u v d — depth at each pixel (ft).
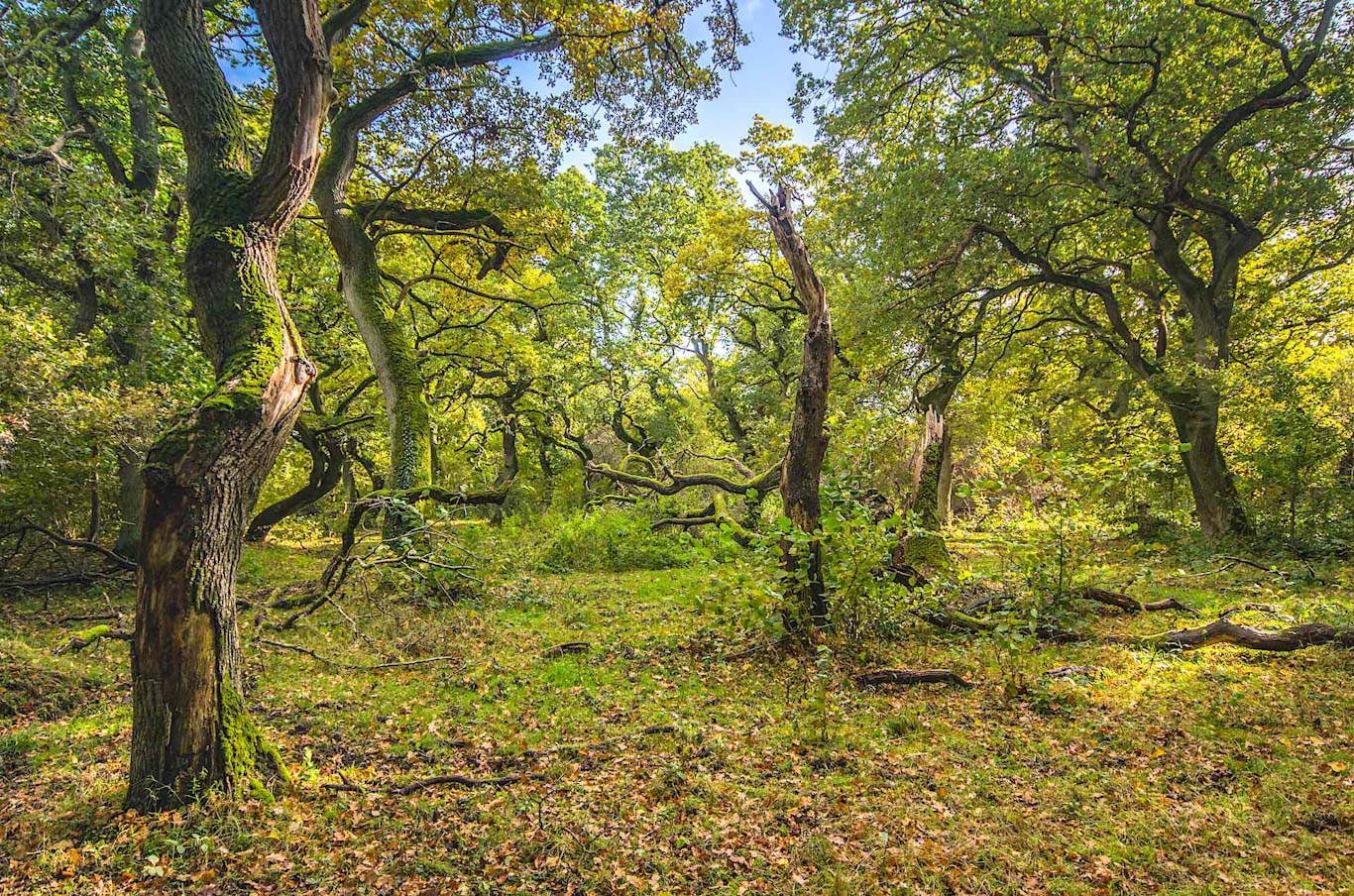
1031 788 14.01
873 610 24.36
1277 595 30.71
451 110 43.50
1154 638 24.16
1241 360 51.16
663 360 89.86
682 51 39.78
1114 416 66.54
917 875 10.93
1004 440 75.25
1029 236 45.06
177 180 44.86
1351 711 17.28
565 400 75.41
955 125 46.93
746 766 15.30
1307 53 36.88
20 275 37.99
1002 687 20.45
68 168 32.53
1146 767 14.89
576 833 12.35
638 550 51.47
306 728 17.87
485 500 34.68
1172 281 52.70
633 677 22.65
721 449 80.79
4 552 37.65
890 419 37.14
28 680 19.56
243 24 38.17
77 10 34.73
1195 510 52.24
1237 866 10.97
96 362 33.73
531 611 33.94
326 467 59.11
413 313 61.72
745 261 72.43
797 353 73.67
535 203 50.16
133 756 12.87
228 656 13.43
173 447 12.53
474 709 19.54
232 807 12.55
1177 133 40.73
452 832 12.43
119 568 36.50
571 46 39.52
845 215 53.62
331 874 11.08
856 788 14.14
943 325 52.70
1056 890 10.48
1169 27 37.40
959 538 32.40
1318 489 44.50
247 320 13.94
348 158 39.93
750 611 23.93
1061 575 25.98
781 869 11.16
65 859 11.27
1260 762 14.57
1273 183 40.29
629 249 86.17
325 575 30.73
